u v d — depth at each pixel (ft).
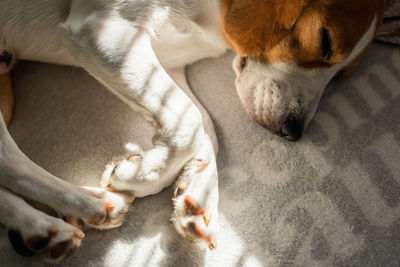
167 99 2.19
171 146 2.17
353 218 2.35
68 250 2.10
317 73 2.31
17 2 2.31
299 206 2.36
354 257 2.29
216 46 2.51
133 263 2.20
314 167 2.45
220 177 2.39
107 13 2.19
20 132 2.44
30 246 2.07
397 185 2.44
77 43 2.20
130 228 2.25
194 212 2.16
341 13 2.11
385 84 2.68
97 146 2.41
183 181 2.24
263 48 2.29
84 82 2.56
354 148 2.50
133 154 2.34
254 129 2.52
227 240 2.27
